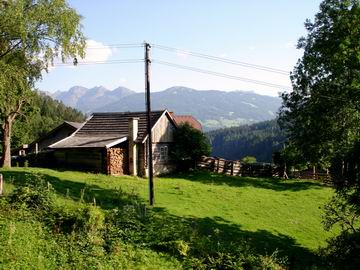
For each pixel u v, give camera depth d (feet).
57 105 583.58
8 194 73.87
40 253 55.62
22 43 97.40
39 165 144.87
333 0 131.03
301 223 104.27
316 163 146.30
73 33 102.94
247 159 211.41
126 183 120.06
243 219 100.01
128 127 147.64
